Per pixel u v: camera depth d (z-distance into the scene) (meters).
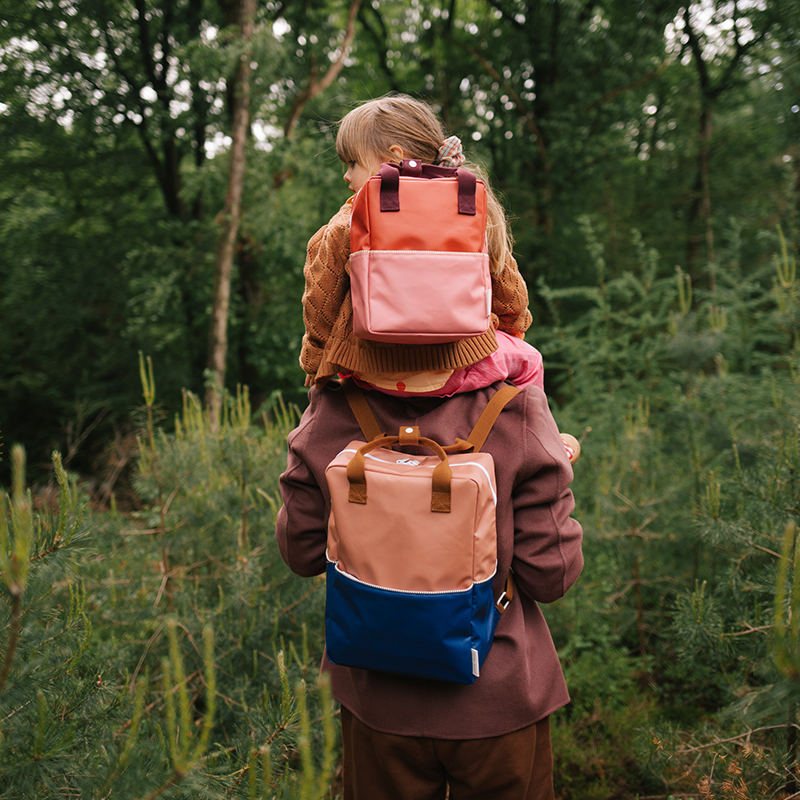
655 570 2.87
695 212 10.85
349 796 1.28
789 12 8.81
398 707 1.13
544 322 9.91
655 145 11.75
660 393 4.10
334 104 10.63
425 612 1.00
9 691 1.06
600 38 10.06
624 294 4.64
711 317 3.54
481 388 1.17
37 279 10.30
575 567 1.14
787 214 5.82
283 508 1.28
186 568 2.32
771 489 1.90
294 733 1.13
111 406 9.87
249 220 8.82
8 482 9.63
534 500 1.13
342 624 1.07
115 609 2.12
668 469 3.02
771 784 1.59
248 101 7.44
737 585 2.05
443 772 1.21
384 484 1.03
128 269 9.93
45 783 1.01
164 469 2.38
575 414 4.30
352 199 1.19
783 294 2.58
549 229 10.48
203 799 1.05
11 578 0.78
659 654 2.74
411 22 12.43
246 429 2.51
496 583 1.14
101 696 1.25
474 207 0.99
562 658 2.58
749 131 10.61
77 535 1.22
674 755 1.86
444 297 0.95
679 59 11.06
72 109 9.38
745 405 3.21
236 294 10.29
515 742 1.14
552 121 10.20
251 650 2.01
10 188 9.91
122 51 9.55
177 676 0.78
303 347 1.22
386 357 1.09
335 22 11.70
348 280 1.14
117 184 10.55
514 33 11.02
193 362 10.80
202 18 9.94
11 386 10.34
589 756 2.21
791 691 0.94
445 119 11.12
